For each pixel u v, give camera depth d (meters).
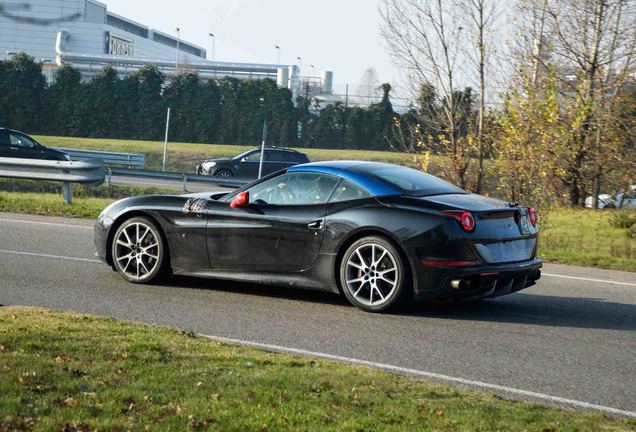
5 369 6.02
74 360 6.45
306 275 10.47
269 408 5.48
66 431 4.86
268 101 61.09
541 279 13.38
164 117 61.41
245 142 61.28
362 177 10.37
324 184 10.54
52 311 8.87
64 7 115.94
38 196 23.81
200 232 11.07
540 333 9.34
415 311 10.22
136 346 7.09
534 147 23.59
